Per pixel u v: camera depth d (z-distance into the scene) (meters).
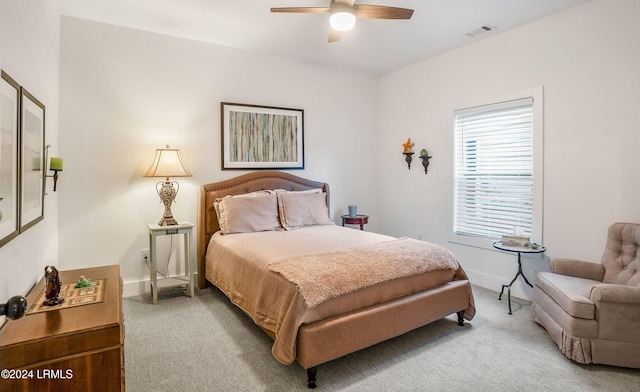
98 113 3.37
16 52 1.81
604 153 2.96
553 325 2.57
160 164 3.43
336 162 4.92
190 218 3.89
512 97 3.57
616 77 2.87
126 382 2.09
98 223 3.40
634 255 2.62
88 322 1.43
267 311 2.37
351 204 5.09
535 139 3.39
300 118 4.57
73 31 3.24
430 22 3.38
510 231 3.67
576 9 3.09
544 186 3.36
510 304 3.21
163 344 2.57
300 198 4.06
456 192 4.23
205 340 2.63
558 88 3.23
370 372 2.22
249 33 3.65
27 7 2.04
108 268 2.35
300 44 3.97
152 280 3.35
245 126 4.16
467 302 2.90
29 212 1.98
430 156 4.50
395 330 2.42
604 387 2.05
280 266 2.35
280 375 2.18
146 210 3.63
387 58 4.47
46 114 2.59
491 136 3.83
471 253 4.06
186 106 3.81
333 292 2.12
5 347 1.24
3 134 1.50
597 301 2.25
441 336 2.71
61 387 1.33
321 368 2.27
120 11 3.13
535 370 2.23
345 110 4.96
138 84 3.55
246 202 3.72
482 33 3.66
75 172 3.28
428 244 2.95
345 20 2.59
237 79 4.10
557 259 2.93
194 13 3.18
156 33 3.62
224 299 3.49
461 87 4.08
